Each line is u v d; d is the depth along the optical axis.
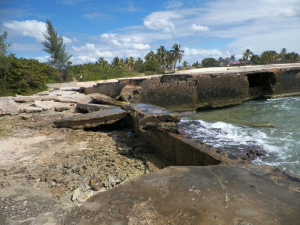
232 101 17.75
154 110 8.24
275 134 9.24
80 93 22.42
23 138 7.80
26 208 3.56
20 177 4.88
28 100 15.49
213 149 5.11
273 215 2.46
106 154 6.50
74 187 4.62
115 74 44.09
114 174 5.30
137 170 5.67
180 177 3.41
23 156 6.19
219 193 2.92
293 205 2.62
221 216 2.46
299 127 10.06
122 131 8.95
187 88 16.27
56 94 19.69
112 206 2.68
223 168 3.71
